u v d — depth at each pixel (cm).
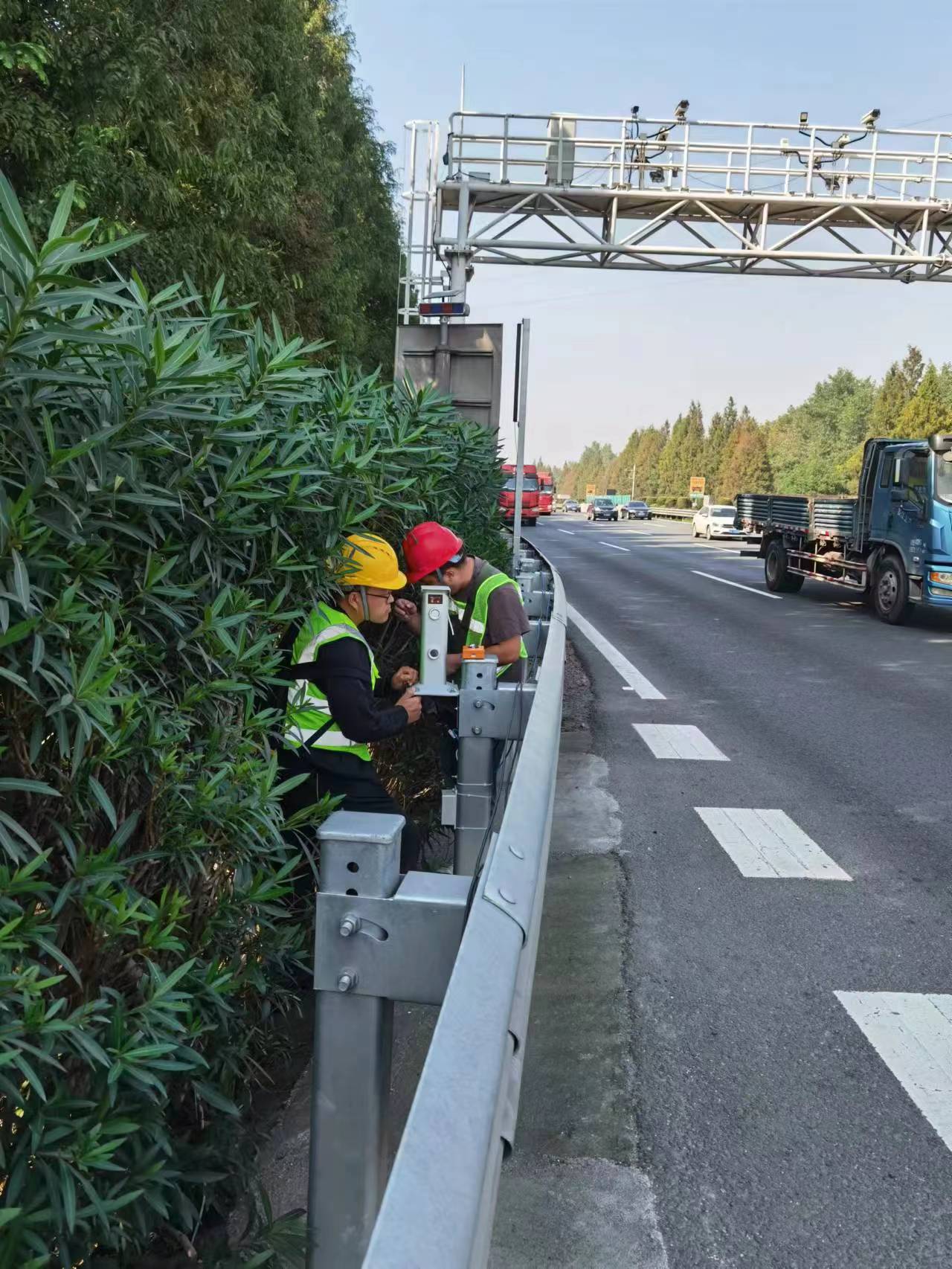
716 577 2412
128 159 864
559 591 694
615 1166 267
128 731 155
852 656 1220
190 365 165
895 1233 245
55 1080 146
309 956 263
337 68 1877
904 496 1515
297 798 302
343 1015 143
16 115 730
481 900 137
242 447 195
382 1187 146
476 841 335
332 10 1969
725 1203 254
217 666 187
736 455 12475
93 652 142
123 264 835
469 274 2039
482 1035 110
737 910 448
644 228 2044
